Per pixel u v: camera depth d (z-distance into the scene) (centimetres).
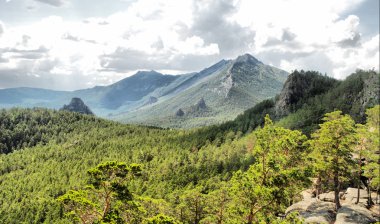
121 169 3123
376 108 2155
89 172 3075
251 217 3083
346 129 3909
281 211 3128
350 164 4019
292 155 3366
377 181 2259
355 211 3847
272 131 3195
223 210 4834
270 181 3016
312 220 3778
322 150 4131
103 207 3366
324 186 5206
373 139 2186
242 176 3116
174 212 6450
